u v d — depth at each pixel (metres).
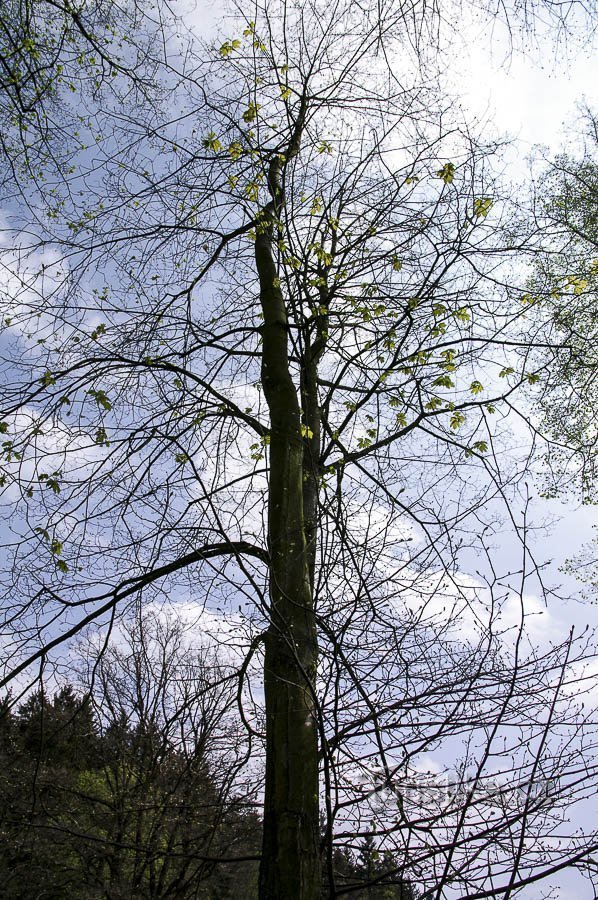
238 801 4.94
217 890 7.89
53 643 4.84
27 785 6.05
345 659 3.96
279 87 6.11
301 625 4.22
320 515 4.87
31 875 7.89
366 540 4.73
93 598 5.03
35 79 6.46
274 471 4.84
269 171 6.30
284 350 5.50
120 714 9.95
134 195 6.19
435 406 5.55
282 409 5.13
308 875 3.49
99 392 5.46
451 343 5.70
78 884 8.23
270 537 4.52
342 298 6.03
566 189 10.54
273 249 6.15
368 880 4.13
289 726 3.88
